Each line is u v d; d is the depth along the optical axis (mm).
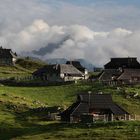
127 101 156625
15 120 127250
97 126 113625
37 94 172625
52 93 174000
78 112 126688
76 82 190625
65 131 110438
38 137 105688
